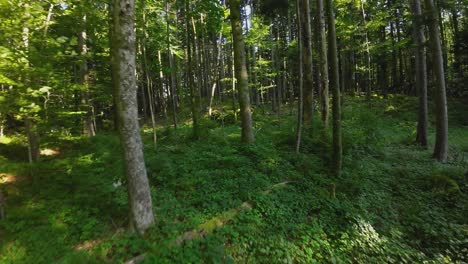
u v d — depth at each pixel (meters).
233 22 9.21
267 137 10.55
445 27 27.34
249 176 6.98
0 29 5.05
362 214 5.98
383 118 16.62
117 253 4.05
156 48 13.53
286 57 21.80
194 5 11.12
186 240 4.45
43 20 6.03
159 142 11.11
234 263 4.15
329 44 7.07
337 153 7.31
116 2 4.22
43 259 3.94
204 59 24.92
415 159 9.51
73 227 4.67
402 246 5.14
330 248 4.89
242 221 5.20
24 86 5.36
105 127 19.36
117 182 6.33
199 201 5.71
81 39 9.43
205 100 25.78
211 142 10.01
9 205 5.22
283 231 5.09
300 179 7.04
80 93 10.25
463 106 17.75
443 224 5.75
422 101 11.44
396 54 26.88
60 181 6.04
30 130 6.21
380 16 18.03
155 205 5.47
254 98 30.47
